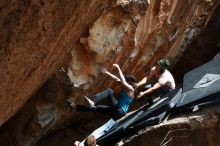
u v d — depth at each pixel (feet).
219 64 21.56
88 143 20.58
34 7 13.50
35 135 26.81
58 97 25.53
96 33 23.02
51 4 13.97
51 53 17.33
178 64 36.81
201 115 18.75
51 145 31.30
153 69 23.40
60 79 24.36
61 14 14.93
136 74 30.37
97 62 24.85
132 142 20.66
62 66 22.98
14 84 16.66
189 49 35.88
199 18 32.81
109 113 23.43
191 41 34.42
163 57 32.19
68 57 23.36
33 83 18.81
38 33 14.80
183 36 33.22
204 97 19.22
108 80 27.55
